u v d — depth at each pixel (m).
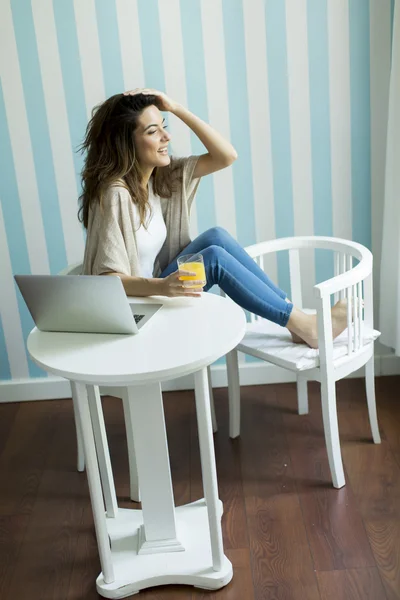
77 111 2.92
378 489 2.44
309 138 2.96
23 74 2.87
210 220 3.07
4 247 3.09
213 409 2.88
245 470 2.61
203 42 2.85
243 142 2.97
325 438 2.61
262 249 2.75
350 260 2.66
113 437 2.91
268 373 3.24
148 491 2.11
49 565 2.22
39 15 2.80
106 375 1.73
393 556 2.13
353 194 3.03
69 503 2.51
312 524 2.29
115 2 2.79
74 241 3.09
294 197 3.04
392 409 2.95
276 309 2.42
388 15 2.81
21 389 3.25
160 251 2.66
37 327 2.04
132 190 2.34
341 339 2.56
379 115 2.92
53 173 2.99
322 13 2.82
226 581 2.07
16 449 2.88
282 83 2.89
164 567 2.11
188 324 1.98
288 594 2.02
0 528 2.41
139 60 2.87
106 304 1.89
